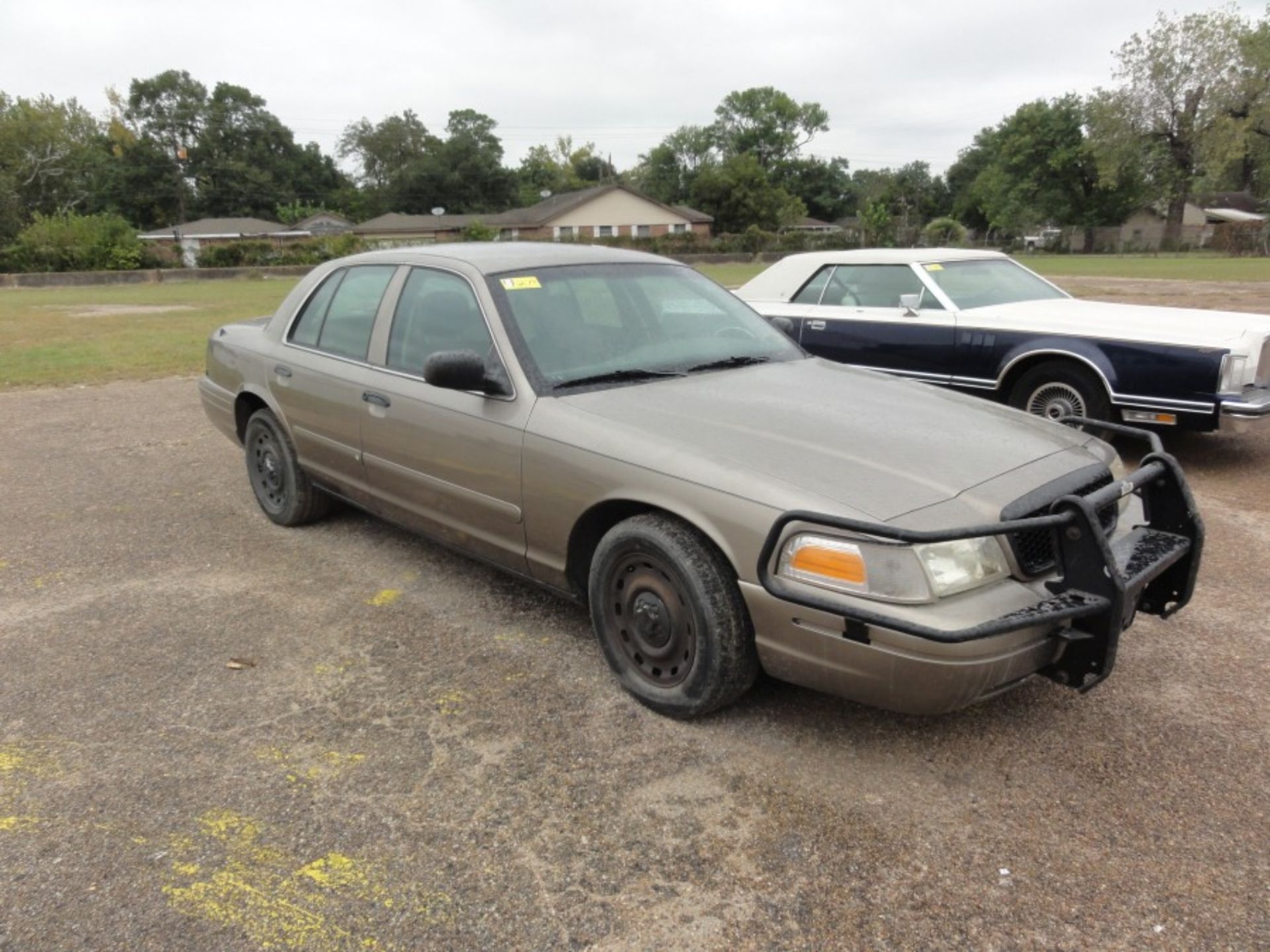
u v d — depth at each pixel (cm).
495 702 343
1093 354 651
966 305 741
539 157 10731
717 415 342
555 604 430
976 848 262
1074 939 230
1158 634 394
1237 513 554
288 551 506
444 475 396
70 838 269
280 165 8875
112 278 3838
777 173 9519
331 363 468
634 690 338
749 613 296
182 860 260
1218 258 4541
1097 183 6109
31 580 469
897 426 336
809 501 283
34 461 714
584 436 338
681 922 237
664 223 6662
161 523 557
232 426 567
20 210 5853
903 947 228
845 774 296
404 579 464
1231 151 5247
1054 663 286
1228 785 289
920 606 264
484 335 386
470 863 258
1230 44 5228
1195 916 236
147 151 8100
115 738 322
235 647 391
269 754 312
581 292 414
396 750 313
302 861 259
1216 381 605
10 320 1944
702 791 289
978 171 9575
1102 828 270
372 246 4544
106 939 231
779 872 254
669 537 310
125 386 1066
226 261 4266
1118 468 352
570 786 292
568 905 242
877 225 6162
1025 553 286
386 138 9850
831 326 793
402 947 229
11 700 349
